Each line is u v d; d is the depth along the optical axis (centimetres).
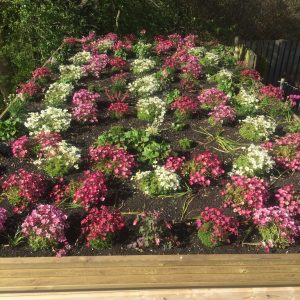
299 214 194
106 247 175
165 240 177
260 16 707
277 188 213
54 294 171
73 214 194
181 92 323
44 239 171
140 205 200
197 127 271
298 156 229
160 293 172
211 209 182
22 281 164
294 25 720
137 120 280
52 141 234
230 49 461
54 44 478
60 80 330
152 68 370
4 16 474
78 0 564
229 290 174
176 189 206
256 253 172
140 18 608
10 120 262
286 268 166
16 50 479
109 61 380
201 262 162
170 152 234
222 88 319
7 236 180
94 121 274
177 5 651
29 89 310
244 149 245
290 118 288
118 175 216
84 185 200
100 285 168
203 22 669
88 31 561
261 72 459
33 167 228
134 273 164
